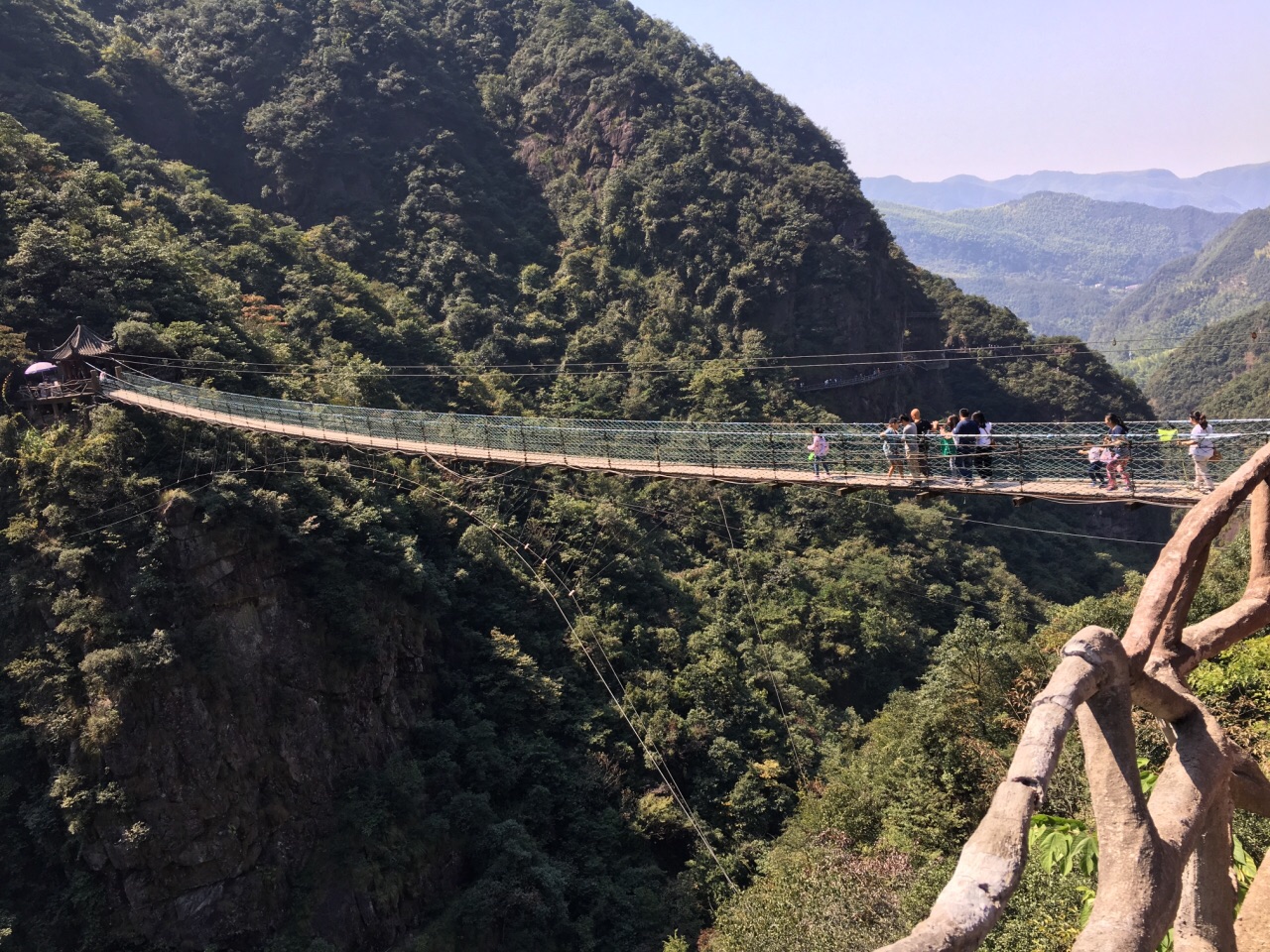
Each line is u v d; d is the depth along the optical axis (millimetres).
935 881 18188
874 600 46781
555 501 43719
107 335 37750
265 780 30203
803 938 18828
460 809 32312
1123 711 2760
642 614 41312
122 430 31766
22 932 26688
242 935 28328
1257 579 3553
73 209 42875
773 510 52438
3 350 34031
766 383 63688
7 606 29609
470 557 39750
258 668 31016
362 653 33344
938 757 22828
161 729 28328
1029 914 13438
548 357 63219
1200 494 11758
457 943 29484
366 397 45781
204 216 57062
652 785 34844
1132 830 2586
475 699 36531
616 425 24125
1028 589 55125
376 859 30547
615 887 31000
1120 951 2295
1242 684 15367
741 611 44094
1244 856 5133
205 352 38875
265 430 27969
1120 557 66750
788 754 35812
